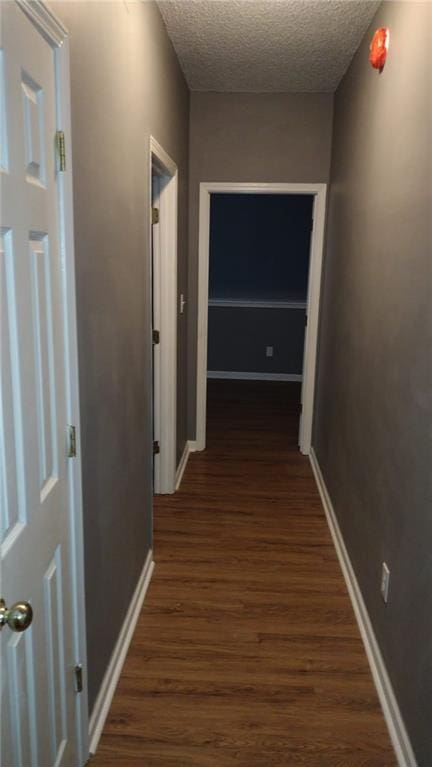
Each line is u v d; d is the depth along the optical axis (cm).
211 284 683
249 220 663
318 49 299
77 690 158
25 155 108
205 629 234
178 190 337
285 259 669
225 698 197
